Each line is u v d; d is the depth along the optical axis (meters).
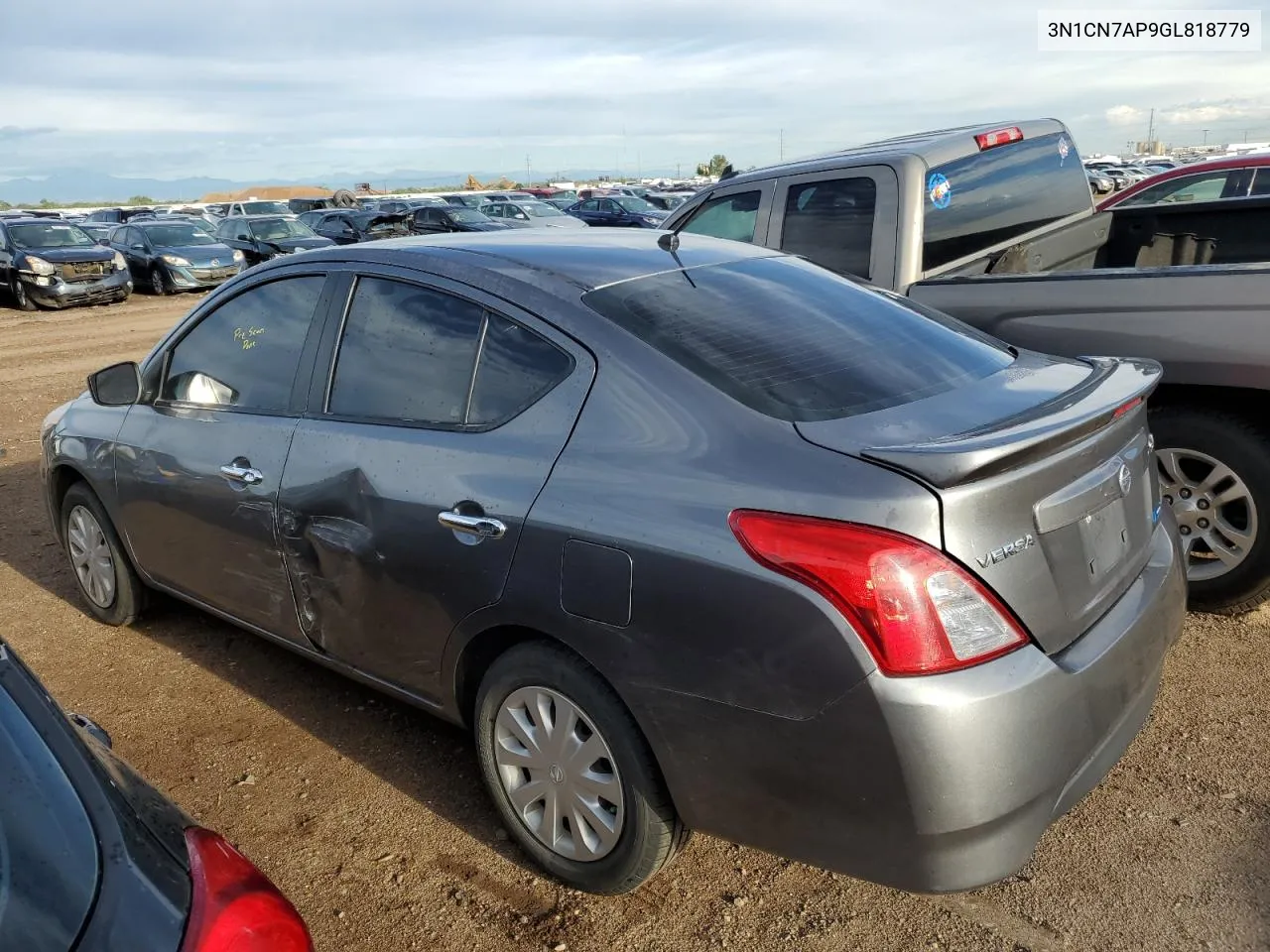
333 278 3.48
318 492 3.26
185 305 19.56
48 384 11.33
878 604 2.15
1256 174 8.62
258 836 3.20
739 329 2.87
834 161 5.25
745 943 2.67
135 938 1.32
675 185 57.56
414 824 3.22
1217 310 3.80
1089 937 2.61
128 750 3.72
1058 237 5.73
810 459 2.34
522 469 2.74
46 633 4.75
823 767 2.25
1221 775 3.23
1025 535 2.31
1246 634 4.13
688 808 2.52
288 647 3.70
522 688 2.83
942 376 2.87
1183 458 4.19
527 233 3.67
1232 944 2.55
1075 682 2.32
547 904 2.85
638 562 2.44
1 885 1.31
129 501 4.19
